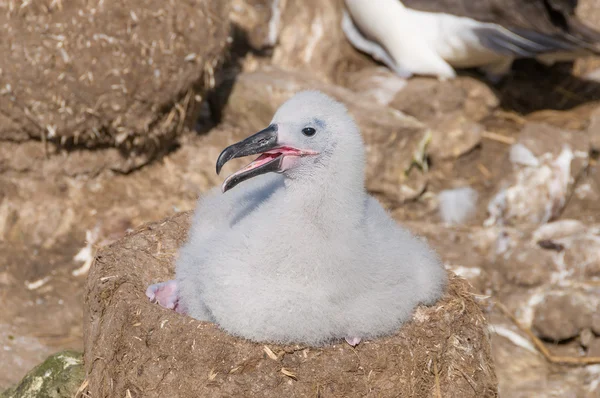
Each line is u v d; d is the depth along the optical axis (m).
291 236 7.70
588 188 15.05
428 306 8.25
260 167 7.71
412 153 14.39
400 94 15.74
